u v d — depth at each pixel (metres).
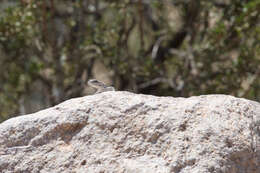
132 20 19.50
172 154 6.48
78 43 18.48
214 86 17.52
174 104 7.15
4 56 20.02
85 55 19.09
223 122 6.77
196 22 18.59
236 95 17.53
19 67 19.70
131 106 7.11
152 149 6.62
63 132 7.09
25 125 7.21
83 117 7.11
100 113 7.11
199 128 6.67
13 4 20.16
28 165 6.85
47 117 7.22
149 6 20.64
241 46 17.44
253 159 6.56
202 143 6.51
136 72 18.73
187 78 17.97
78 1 18.53
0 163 6.90
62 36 19.80
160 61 20.19
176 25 20.94
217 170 6.25
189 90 17.78
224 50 17.66
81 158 6.76
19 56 19.33
